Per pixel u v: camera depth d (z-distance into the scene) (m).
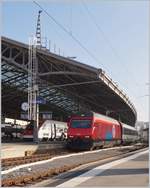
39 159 28.97
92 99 75.75
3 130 70.38
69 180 16.73
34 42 49.75
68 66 51.09
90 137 43.62
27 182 17.00
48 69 55.19
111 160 28.91
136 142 86.94
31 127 57.66
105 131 49.81
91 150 44.62
